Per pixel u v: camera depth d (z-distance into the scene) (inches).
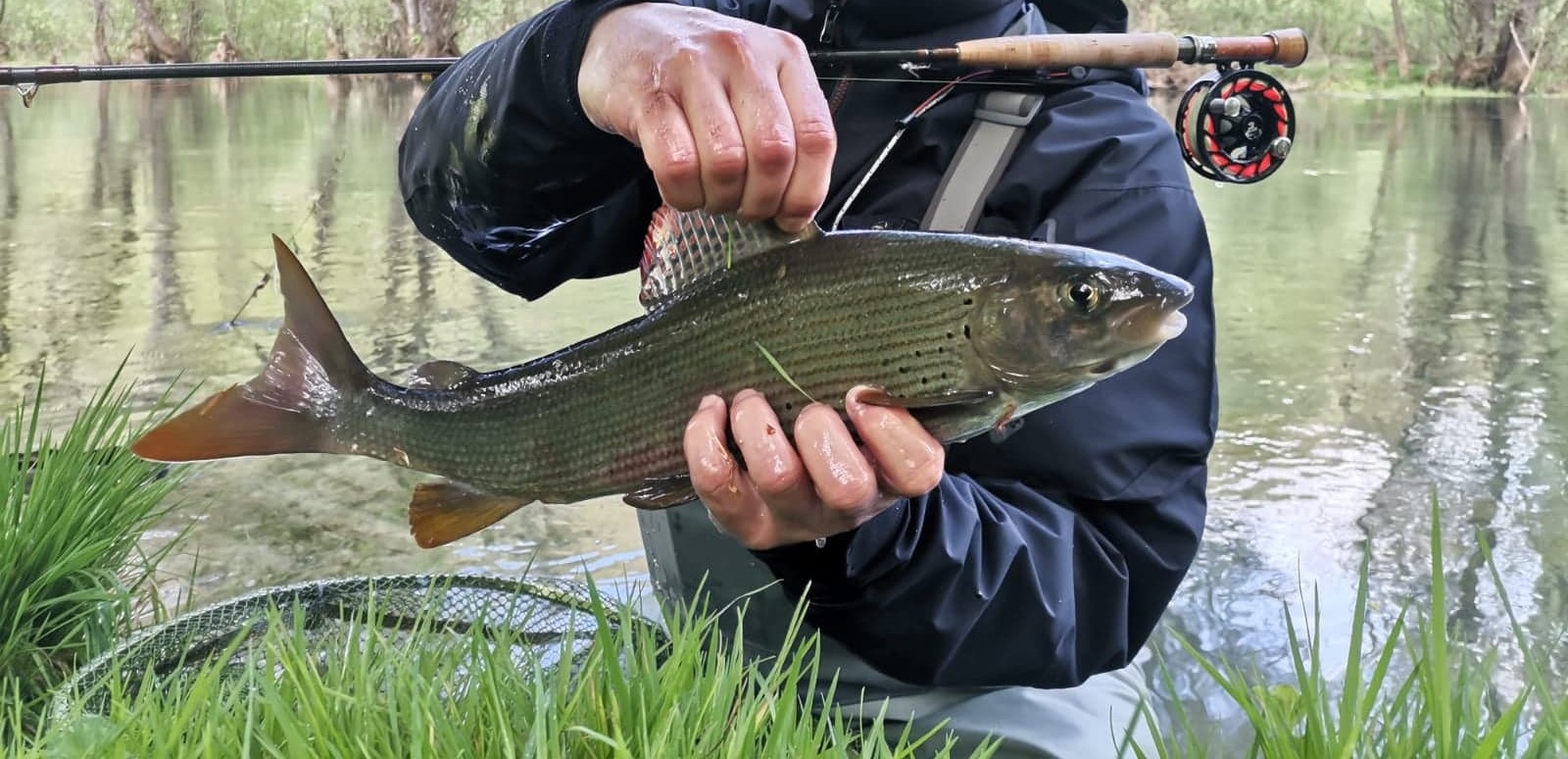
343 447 29.1
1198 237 35.0
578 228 40.7
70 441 44.4
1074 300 23.4
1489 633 50.1
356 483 65.7
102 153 151.9
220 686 24.5
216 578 54.2
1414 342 89.6
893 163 37.5
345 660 25.2
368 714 22.4
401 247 113.7
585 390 27.3
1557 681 46.3
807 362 24.8
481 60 35.5
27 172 139.3
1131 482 33.1
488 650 24.7
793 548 28.7
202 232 116.0
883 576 29.1
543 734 20.5
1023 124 35.9
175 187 134.3
